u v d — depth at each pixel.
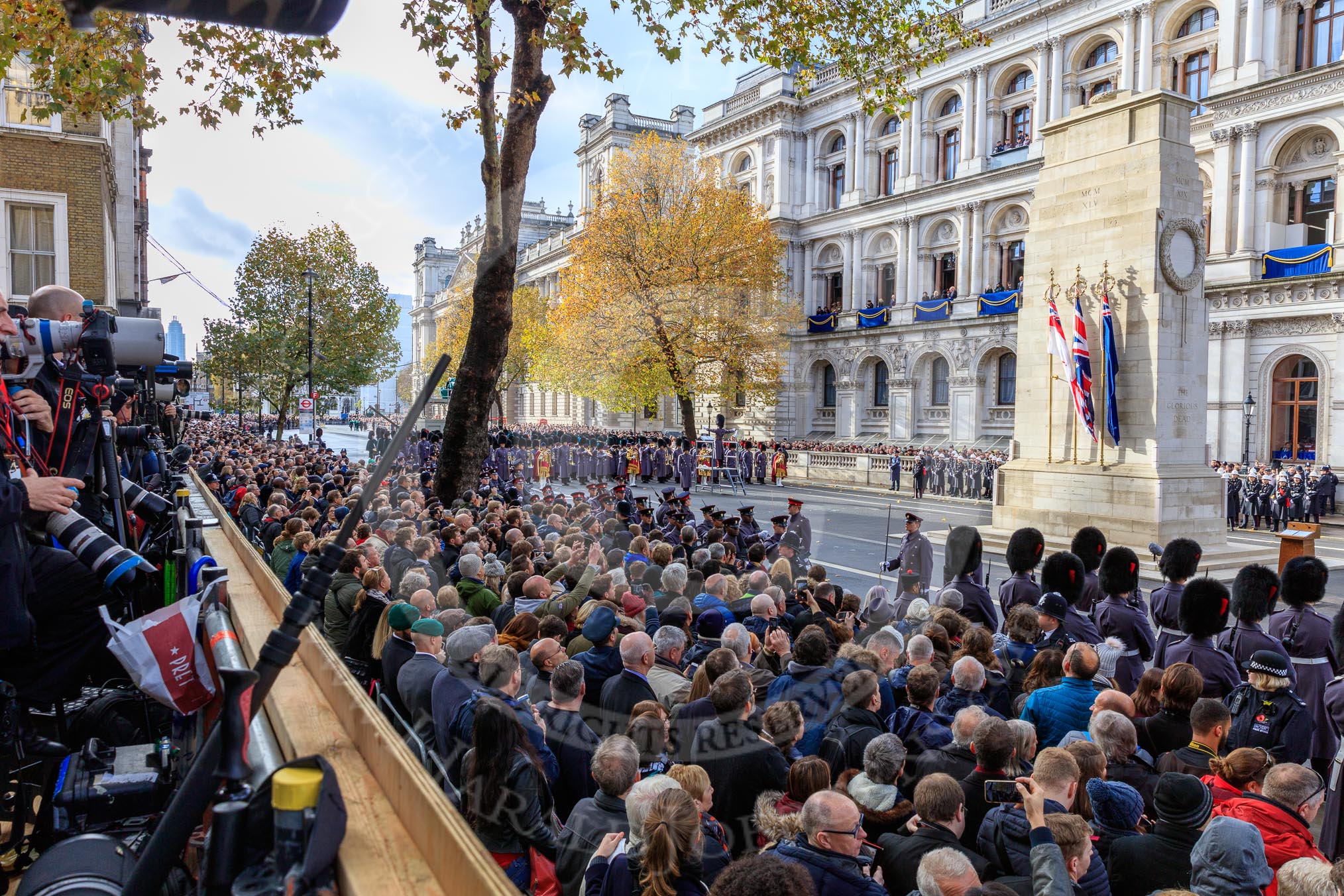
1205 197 33.84
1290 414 31.03
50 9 6.11
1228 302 32.00
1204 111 33.28
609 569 5.15
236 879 1.28
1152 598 7.64
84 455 3.42
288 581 7.04
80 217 17.91
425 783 1.51
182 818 1.36
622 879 2.67
